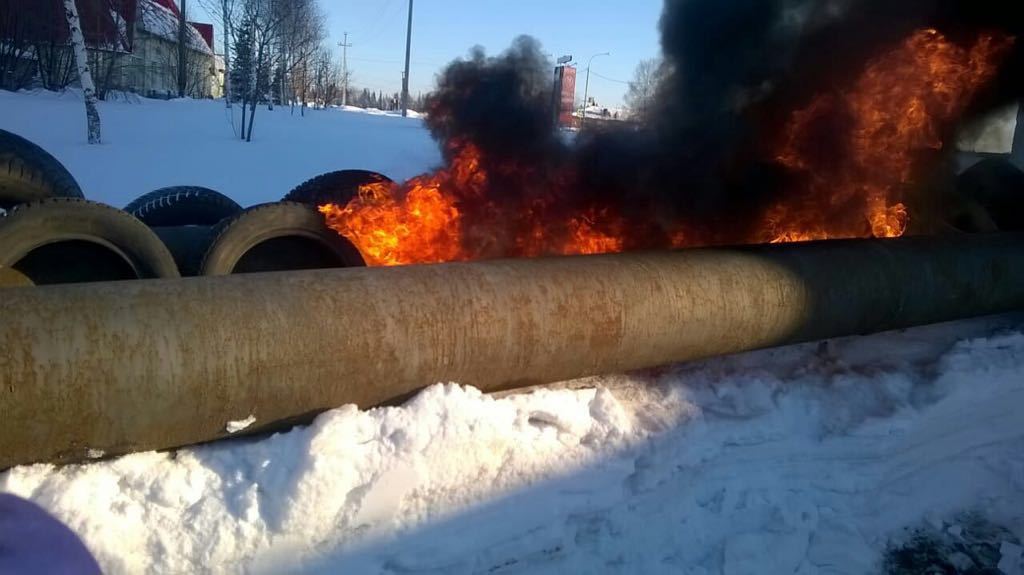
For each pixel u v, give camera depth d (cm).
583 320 332
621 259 371
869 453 385
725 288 378
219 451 270
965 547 367
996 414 438
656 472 324
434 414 290
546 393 333
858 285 425
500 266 335
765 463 360
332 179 507
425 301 301
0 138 415
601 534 308
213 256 367
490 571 281
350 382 285
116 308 250
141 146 1814
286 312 273
